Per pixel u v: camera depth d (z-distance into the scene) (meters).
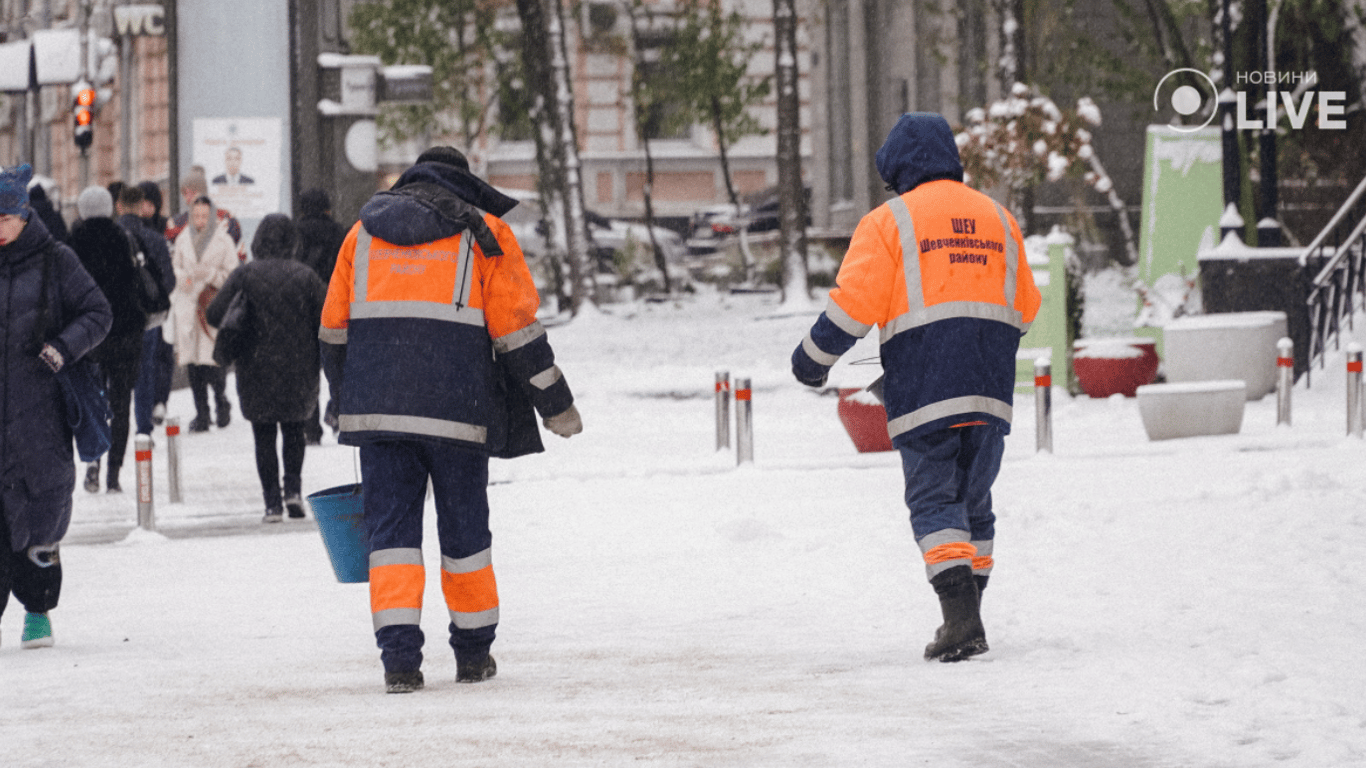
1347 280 60.41
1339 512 27.81
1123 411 54.12
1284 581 21.78
